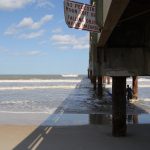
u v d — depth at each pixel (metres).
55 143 13.25
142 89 58.12
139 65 12.05
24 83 96.56
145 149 12.19
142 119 20.50
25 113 24.44
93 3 10.38
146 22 11.38
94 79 49.84
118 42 12.15
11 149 12.23
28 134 15.16
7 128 16.73
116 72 12.31
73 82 100.62
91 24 9.41
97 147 12.52
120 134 14.25
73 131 15.91
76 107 28.47
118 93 13.85
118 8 6.70
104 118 21.20
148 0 8.66
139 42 11.94
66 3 8.91
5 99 38.78
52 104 31.75
